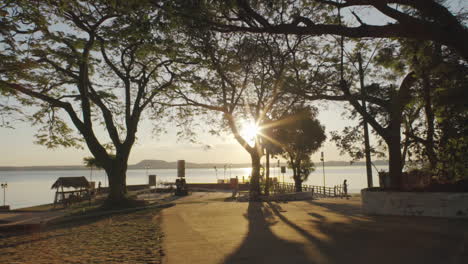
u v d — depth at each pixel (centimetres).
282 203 2489
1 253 966
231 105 2695
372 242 896
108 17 2300
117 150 2575
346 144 1719
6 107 2198
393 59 1734
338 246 861
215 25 1276
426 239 908
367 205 1578
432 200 1360
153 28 1438
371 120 1659
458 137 1426
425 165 1717
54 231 1407
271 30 1230
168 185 5603
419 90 1602
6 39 1759
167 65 2648
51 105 2689
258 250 851
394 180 1644
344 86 1711
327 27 1188
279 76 2008
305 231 1110
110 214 2147
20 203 6088
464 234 952
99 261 805
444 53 1470
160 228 1318
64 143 2830
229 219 1528
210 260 767
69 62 2405
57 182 3080
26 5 1708
